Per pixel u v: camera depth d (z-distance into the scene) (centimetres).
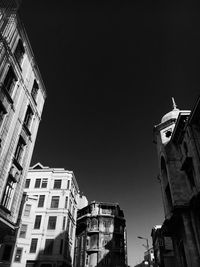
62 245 3641
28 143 2034
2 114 1623
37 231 3744
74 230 4494
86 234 5156
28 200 3566
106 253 4822
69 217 4122
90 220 5306
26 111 2041
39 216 3897
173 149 2467
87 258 4903
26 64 2028
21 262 3066
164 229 2406
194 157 1914
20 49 1950
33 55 2139
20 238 3219
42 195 4097
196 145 1920
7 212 1627
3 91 1611
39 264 3484
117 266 4778
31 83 2125
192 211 1900
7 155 1631
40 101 2377
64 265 3691
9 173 1662
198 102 1867
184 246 1967
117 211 5566
